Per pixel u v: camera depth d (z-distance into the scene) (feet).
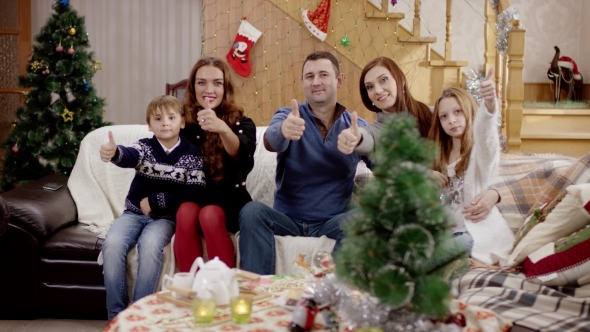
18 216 9.50
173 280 5.62
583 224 7.30
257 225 8.21
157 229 8.45
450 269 4.39
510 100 12.42
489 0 13.38
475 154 8.21
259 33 16.05
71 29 13.37
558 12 19.34
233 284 5.48
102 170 11.12
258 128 11.44
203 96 9.06
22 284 9.59
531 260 7.32
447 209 4.47
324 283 4.91
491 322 5.29
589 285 6.86
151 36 20.59
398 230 4.21
